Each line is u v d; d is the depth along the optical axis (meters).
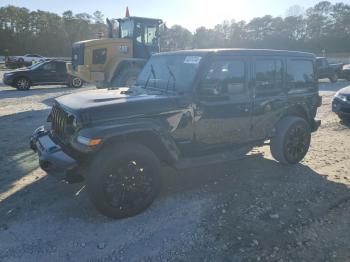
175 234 3.67
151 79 5.04
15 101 13.39
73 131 3.86
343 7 91.12
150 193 4.09
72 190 4.69
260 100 5.07
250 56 4.89
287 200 4.45
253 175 5.29
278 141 5.46
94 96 4.34
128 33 14.19
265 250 3.40
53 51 98.88
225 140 4.87
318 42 89.56
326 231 3.74
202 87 4.42
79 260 3.24
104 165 3.73
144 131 3.95
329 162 5.88
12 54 93.69
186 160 4.44
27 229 3.74
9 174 5.28
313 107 5.91
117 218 3.94
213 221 3.93
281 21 94.81
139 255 3.32
